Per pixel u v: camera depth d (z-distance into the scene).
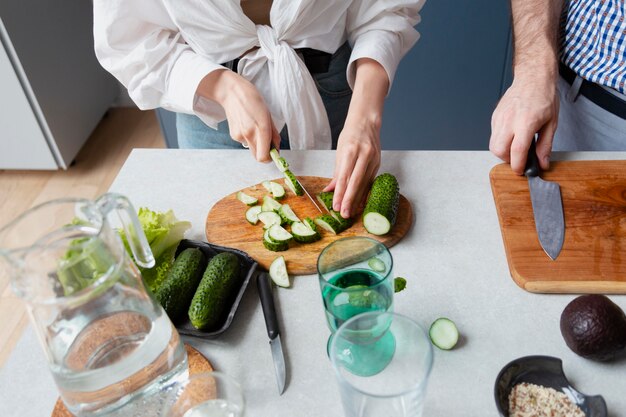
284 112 1.20
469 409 0.67
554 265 0.82
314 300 0.82
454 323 0.76
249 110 1.06
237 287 0.81
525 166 0.98
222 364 0.74
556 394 0.65
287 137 1.33
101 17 1.08
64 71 2.41
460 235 0.90
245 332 0.77
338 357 0.63
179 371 0.68
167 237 0.85
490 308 0.79
